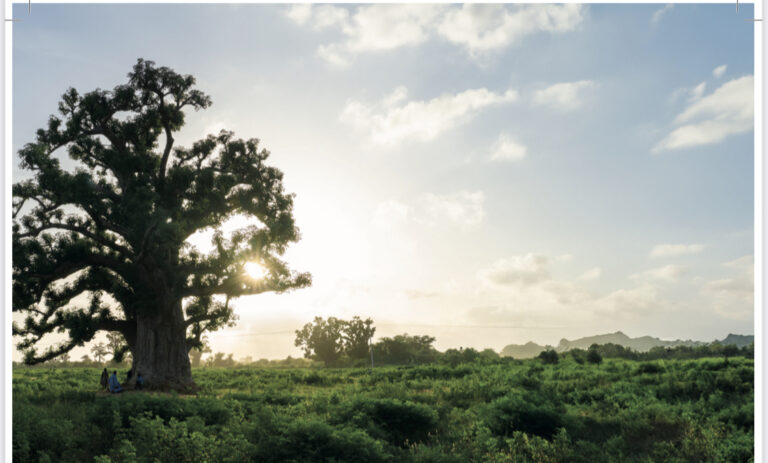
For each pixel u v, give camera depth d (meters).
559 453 11.36
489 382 24.89
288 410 15.96
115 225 29.52
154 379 30.03
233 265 29.44
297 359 143.88
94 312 30.91
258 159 33.88
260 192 32.19
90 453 10.85
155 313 30.08
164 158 33.12
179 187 29.75
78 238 31.88
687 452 11.13
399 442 13.22
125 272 30.58
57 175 26.42
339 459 10.07
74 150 32.19
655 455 11.20
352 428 11.52
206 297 33.56
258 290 31.17
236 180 31.75
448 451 11.64
